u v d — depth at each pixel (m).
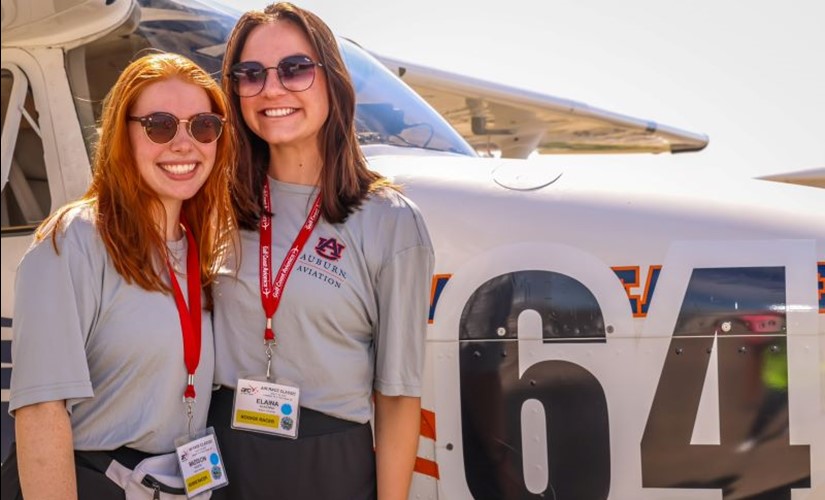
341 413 2.11
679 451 2.37
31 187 3.24
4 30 3.12
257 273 2.11
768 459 2.34
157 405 1.99
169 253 2.06
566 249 2.49
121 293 1.96
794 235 2.44
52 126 3.17
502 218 2.57
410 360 2.14
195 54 3.28
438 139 3.46
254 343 2.11
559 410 2.43
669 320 2.40
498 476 2.45
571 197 2.61
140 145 2.00
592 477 2.40
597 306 2.44
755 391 2.36
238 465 2.07
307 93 2.12
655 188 2.64
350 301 2.10
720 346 2.38
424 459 2.50
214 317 2.15
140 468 1.97
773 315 2.37
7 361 3.05
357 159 2.22
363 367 2.14
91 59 3.21
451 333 2.50
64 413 1.89
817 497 2.33
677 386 2.38
